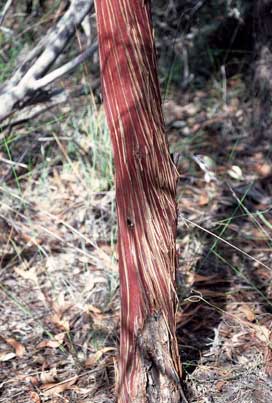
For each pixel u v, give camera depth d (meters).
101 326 1.76
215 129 2.64
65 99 2.26
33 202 2.23
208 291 1.85
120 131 1.25
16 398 1.56
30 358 1.68
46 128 2.51
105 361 1.65
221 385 1.53
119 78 1.23
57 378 1.61
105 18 1.23
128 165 1.25
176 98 2.85
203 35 2.90
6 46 2.77
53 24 2.73
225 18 2.87
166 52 2.91
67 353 1.69
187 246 2.05
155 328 1.31
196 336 1.71
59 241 2.08
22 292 1.92
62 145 2.43
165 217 1.30
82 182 2.28
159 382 1.34
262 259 2.00
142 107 1.24
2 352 1.70
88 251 2.04
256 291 1.87
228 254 2.02
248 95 2.70
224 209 2.23
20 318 1.82
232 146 2.55
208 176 1.78
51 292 1.91
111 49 1.23
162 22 2.90
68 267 1.99
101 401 1.53
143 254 1.28
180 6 2.80
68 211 2.19
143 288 1.29
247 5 2.76
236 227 2.13
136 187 1.26
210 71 2.94
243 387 1.52
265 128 2.52
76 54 2.68
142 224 1.27
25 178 2.33
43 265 2.00
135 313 1.30
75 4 1.93
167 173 1.30
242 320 1.75
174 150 2.50
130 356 1.33
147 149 1.26
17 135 2.40
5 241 2.09
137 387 1.33
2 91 2.11
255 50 2.51
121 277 1.31
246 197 2.28
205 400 1.49
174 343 1.36
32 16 2.85
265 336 1.64
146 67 1.24
